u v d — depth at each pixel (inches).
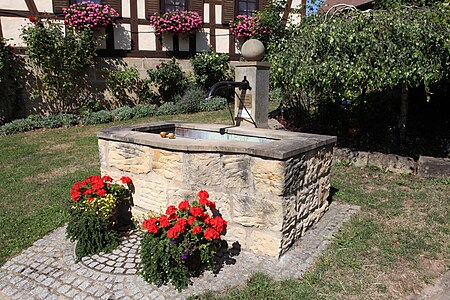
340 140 227.5
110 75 350.9
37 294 92.1
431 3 202.7
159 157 114.7
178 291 89.6
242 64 161.3
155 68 370.3
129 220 129.0
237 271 97.7
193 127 159.6
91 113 333.7
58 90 337.7
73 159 215.8
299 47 185.9
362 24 166.2
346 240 112.4
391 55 159.6
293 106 260.4
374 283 91.9
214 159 106.3
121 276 96.3
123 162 126.0
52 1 330.0
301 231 114.9
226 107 366.0
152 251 91.3
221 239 110.2
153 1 357.7
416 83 162.7
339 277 94.7
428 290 89.4
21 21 324.2
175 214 95.3
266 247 103.9
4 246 116.5
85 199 112.5
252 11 397.1
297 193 108.1
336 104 248.7
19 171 194.2
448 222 123.8
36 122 308.3
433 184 162.9
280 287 90.9
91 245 108.0
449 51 148.9
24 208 145.8
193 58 377.1
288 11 386.3
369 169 188.7
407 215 130.6
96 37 345.7
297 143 110.8
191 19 356.8
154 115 342.6
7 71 320.2
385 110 253.6
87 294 90.1
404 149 211.8
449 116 239.0
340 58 169.9
